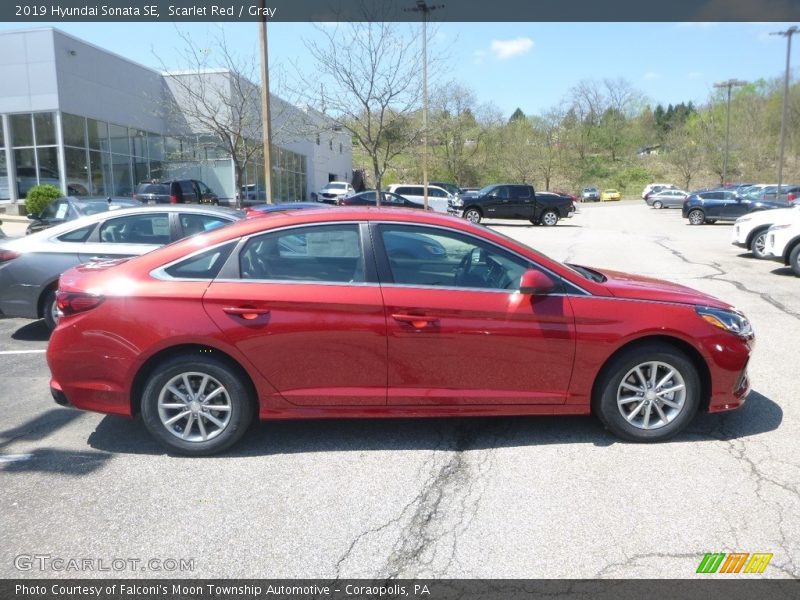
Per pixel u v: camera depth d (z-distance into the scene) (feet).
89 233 24.04
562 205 96.99
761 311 28.78
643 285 14.65
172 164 100.17
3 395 17.92
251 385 13.52
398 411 13.58
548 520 10.94
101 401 13.44
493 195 95.40
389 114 57.11
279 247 13.62
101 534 10.65
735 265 45.03
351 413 13.56
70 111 80.43
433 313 13.20
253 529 10.77
